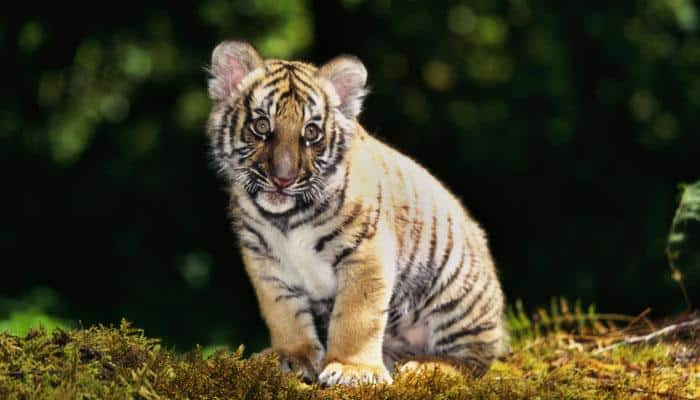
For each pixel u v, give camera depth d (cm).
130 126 1648
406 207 695
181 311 1620
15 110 1603
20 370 519
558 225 1666
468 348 730
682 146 1653
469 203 1695
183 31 1596
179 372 546
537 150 1631
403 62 1642
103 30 1580
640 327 814
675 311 1416
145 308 1608
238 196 675
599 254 1616
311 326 687
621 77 1631
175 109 1645
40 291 1576
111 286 1677
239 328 1602
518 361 749
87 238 1695
